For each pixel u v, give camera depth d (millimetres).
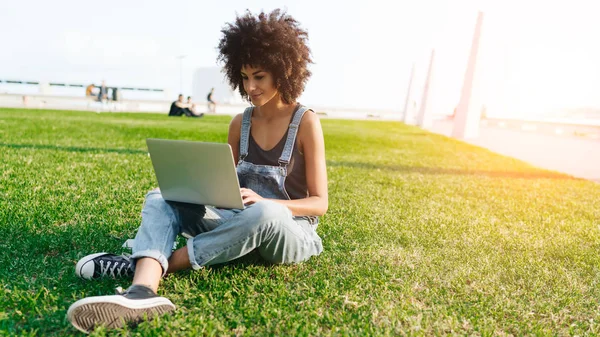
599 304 2221
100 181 4402
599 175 7117
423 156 8328
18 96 24844
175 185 1991
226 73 2273
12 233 2703
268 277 2277
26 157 5664
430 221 3568
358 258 2625
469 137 13836
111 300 1638
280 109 2240
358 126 18969
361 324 1865
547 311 2105
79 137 8578
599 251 3053
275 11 2160
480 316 2023
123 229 2947
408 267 2529
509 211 4137
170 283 2123
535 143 12516
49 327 1745
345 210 3785
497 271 2564
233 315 1883
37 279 2131
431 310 2043
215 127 13742
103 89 24453
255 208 1939
